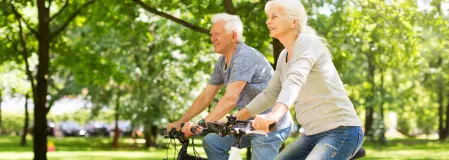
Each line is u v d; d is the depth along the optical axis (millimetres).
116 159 23922
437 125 47219
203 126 4125
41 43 15070
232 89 5246
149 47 27078
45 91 15250
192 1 13102
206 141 5480
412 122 52781
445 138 40938
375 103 32000
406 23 13031
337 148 4000
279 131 5359
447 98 38688
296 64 3934
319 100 4035
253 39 12242
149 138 33906
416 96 36094
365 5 13070
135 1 12172
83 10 14766
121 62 27234
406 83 35438
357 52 14266
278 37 4160
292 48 4051
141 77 28688
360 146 4129
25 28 17016
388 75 34688
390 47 13258
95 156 26094
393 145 36625
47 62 15242
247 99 5484
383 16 13008
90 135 49062
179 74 28703
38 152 15203
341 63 13477
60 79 30406
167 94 29062
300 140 4254
